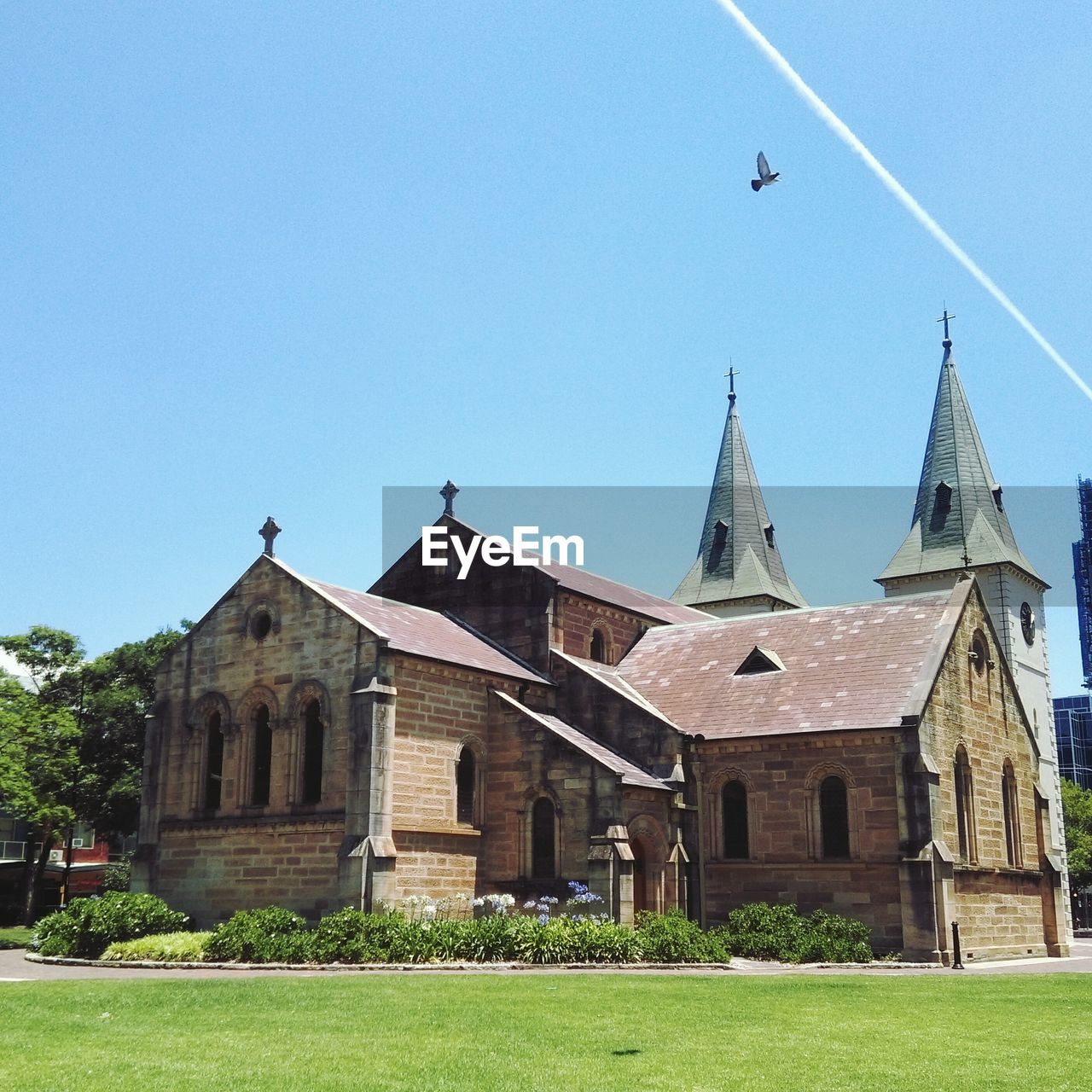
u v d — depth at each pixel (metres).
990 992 24.31
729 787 38.56
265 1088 13.89
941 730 37.03
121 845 84.38
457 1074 14.73
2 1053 16.08
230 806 37.75
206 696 39.31
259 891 36.16
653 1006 20.94
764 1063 15.73
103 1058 15.70
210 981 24.19
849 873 35.41
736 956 33.66
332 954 28.66
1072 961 38.09
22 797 49.91
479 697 38.50
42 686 64.38
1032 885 41.81
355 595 40.78
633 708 39.88
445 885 35.81
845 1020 19.83
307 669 36.84
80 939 32.28
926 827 34.28
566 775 36.38
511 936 29.02
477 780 37.78
